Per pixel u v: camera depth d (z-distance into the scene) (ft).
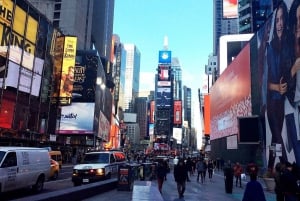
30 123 168.35
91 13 412.77
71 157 224.53
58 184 73.15
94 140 277.44
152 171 101.04
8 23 148.87
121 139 570.87
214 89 259.39
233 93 192.03
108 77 435.12
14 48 153.38
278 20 121.80
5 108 146.51
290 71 110.52
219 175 142.41
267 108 132.36
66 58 204.44
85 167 67.46
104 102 349.41
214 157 250.98
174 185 84.07
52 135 186.50
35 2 294.87
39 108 176.55
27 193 54.34
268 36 132.46
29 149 54.39
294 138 106.11
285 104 114.11
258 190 24.40
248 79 162.09
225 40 336.90
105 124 363.97
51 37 191.42
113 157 75.05
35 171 54.75
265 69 135.64
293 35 109.09
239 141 143.54
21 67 158.92
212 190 74.95
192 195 63.00
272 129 126.21
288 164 33.35
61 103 202.28
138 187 51.06
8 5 148.77
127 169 59.52
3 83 144.97
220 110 230.07
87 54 284.61
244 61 169.07
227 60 332.19
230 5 437.99
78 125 269.03
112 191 58.34
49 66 189.57
